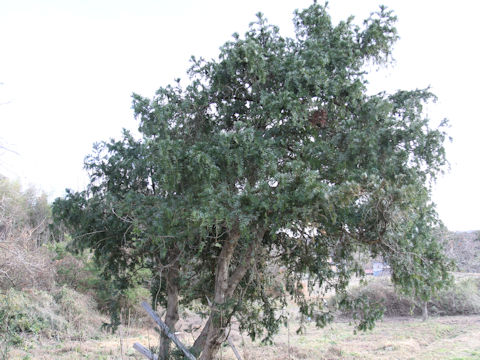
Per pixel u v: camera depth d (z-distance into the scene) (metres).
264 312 9.49
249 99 7.93
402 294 7.70
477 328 19.02
